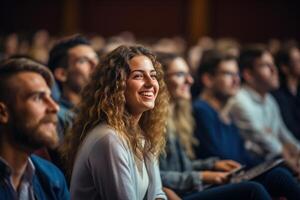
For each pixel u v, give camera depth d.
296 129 4.75
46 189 2.12
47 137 2.02
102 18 13.16
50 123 2.04
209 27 12.84
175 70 3.29
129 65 2.25
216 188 2.69
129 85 2.25
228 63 3.80
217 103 3.82
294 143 4.34
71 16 12.98
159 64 2.38
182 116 3.36
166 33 12.95
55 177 2.17
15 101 2.00
